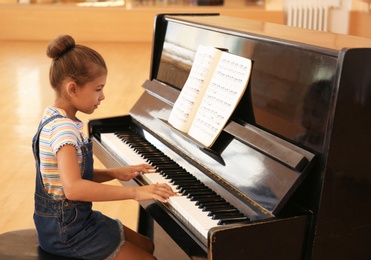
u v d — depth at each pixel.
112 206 3.34
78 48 1.87
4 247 1.91
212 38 2.12
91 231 1.87
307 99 1.61
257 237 1.50
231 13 9.38
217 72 1.96
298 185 1.55
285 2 9.03
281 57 1.73
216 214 1.66
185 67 2.29
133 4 9.70
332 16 8.54
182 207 1.71
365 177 1.57
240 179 1.75
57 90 1.89
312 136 1.58
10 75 6.85
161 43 2.53
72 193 1.74
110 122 2.55
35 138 1.84
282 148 1.64
